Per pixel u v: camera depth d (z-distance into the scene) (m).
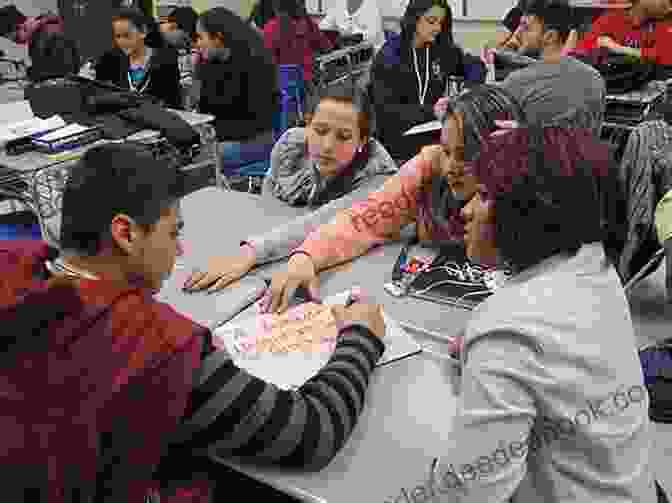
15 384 0.82
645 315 2.25
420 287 1.52
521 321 0.80
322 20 6.34
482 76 3.77
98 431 0.83
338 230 1.66
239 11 6.89
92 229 0.94
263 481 1.01
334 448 1.02
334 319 1.35
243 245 1.69
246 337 1.32
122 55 4.02
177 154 2.92
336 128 1.89
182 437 0.97
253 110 3.58
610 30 4.03
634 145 2.08
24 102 3.42
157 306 0.97
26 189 2.74
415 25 3.65
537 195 0.80
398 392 1.17
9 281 0.90
